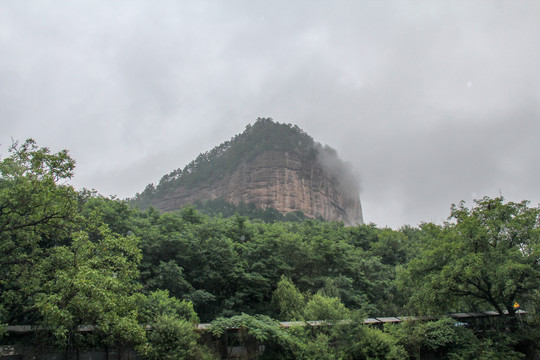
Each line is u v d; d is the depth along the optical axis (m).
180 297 33.19
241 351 22.00
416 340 24.64
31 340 18.19
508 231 30.06
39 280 17.48
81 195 36.62
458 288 29.64
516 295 29.83
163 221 42.75
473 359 24.61
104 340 18.83
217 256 36.94
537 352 26.41
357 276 45.16
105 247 19.72
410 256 58.69
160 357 18.47
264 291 37.44
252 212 155.00
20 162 18.31
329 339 23.05
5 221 17.84
